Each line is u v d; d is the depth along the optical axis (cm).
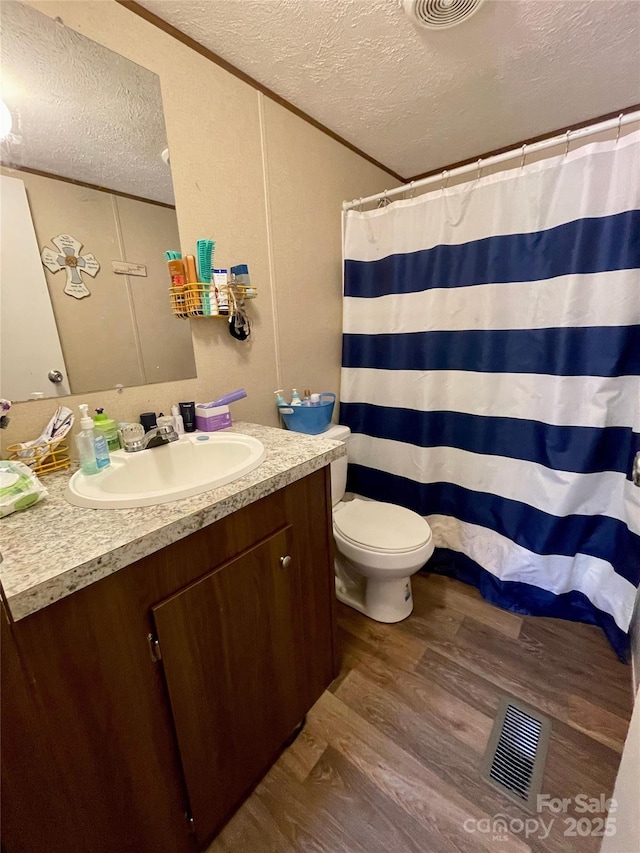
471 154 190
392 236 168
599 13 108
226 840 89
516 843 87
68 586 53
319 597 112
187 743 76
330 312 183
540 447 145
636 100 150
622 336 122
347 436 172
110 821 66
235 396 130
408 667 133
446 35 114
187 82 114
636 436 126
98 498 73
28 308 91
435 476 178
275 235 149
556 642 141
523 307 142
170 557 69
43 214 92
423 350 167
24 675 51
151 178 110
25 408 92
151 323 115
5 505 69
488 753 105
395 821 92
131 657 65
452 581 179
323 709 119
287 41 115
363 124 162
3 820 51
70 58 92
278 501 91
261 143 138
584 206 122
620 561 134
